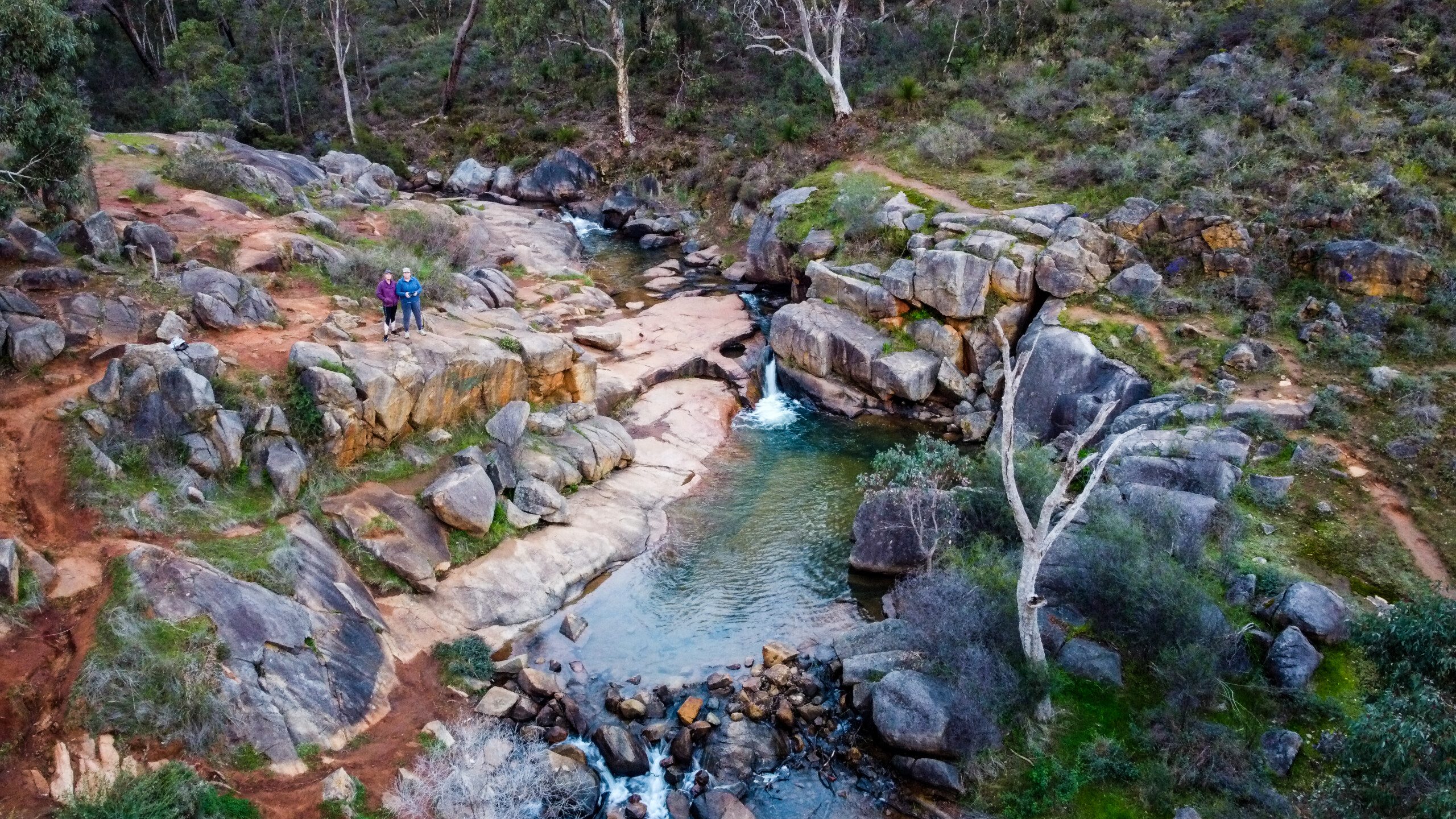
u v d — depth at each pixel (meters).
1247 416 22.53
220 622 14.88
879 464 21.38
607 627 19.08
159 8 58.75
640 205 47.38
